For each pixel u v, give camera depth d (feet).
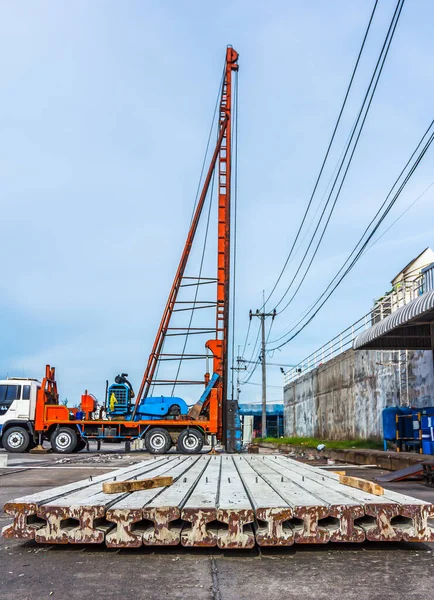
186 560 14.37
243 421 105.91
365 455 54.65
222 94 80.43
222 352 72.95
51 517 14.80
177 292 75.25
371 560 14.37
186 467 27.89
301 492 17.37
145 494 16.93
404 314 43.04
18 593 12.01
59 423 71.61
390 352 69.97
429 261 77.00
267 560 14.37
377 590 12.17
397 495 16.58
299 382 134.92
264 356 155.12
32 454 70.13
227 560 14.37
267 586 12.41
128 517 14.60
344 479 20.26
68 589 12.25
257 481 20.80
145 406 71.87
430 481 33.96
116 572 13.41
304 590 12.15
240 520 14.47
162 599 11.60
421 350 60.34
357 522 15.43
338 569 13.64
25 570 13.60
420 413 51.93
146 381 72.74
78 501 15.39
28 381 72.43
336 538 14.47
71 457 64.18
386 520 14.60
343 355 92.73
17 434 71.72
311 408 120.06
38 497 16.10
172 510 14.57
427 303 38.91
